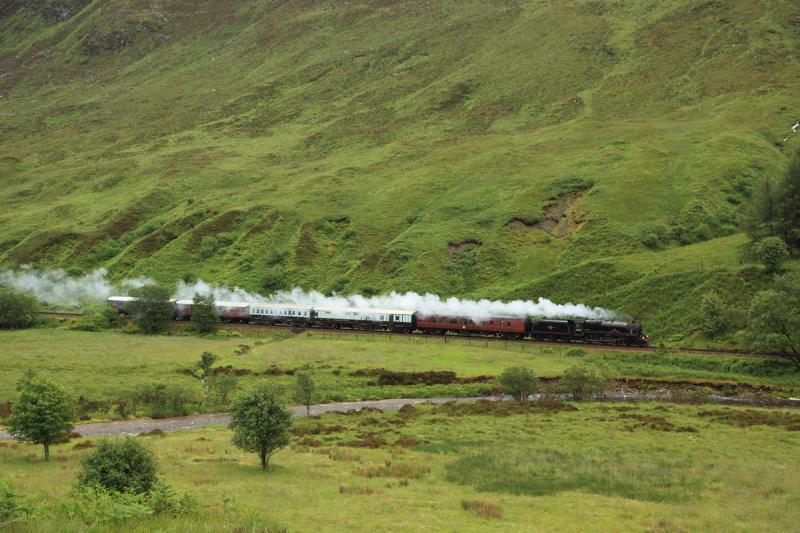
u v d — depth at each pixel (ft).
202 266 517.55
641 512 124.47
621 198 499.92
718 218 471.62
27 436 175.01
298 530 101.76
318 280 482.69
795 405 250.78
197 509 104.42
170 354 342.03
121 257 537.24
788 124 636.07
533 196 528.63
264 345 368.89
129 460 119.55
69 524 82.74
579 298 382.22
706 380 284.00
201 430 222.28
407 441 195.00
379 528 106.32
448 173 621.31
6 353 341.00
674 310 345.31
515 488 142.61
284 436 160.25
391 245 488.85
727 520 120.16
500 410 240.12
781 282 300.20
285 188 643.86
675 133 637.71
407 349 345.31
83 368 308.60
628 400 262.67
